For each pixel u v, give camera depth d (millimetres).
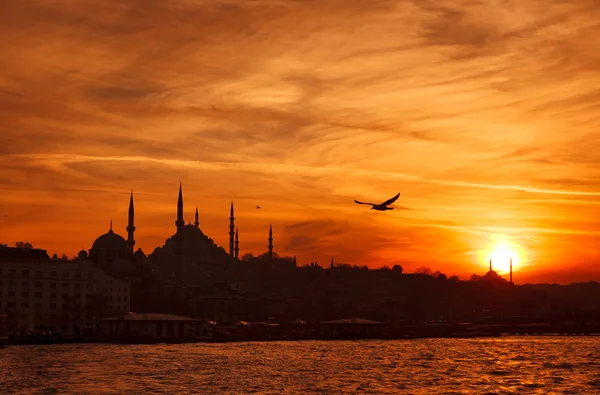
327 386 177625
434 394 165875
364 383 184250
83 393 163250
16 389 169625
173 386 175500
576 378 198125
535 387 178750
